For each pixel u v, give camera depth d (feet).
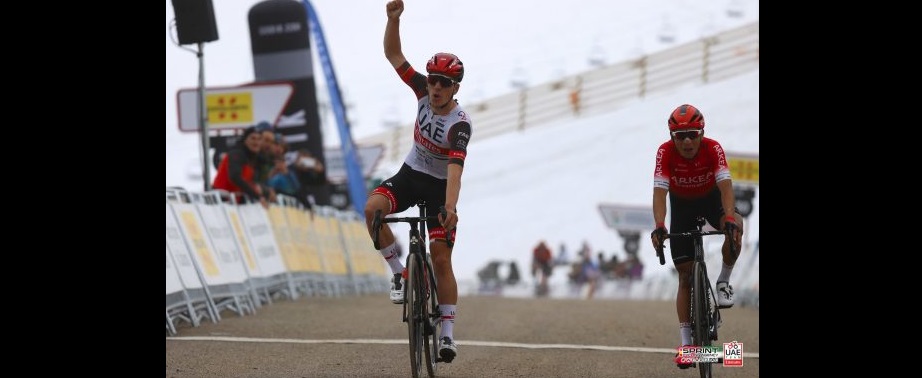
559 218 159.12
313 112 64.64
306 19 64.64
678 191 26.25
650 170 170.71
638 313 50.14
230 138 55.47
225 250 40.29
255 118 53.16
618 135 179.52
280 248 49.60
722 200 25.35
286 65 64.59
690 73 188.55
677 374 27.09
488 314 46.11
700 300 24.70
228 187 45.88
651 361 29.55
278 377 24.73
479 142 183.83
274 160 51.24
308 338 32.63
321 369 26.20
